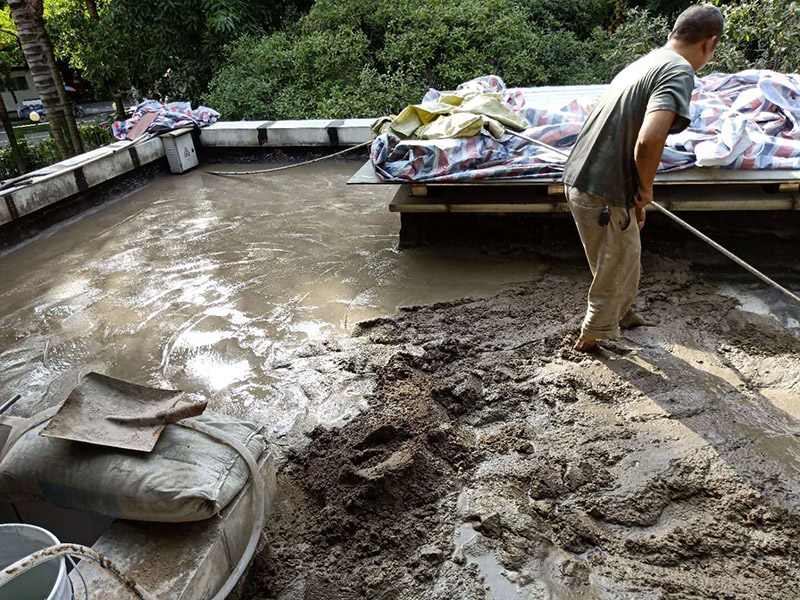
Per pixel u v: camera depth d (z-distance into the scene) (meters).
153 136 7.57
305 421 3.14
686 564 2.27
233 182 7.25
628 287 3.23
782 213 4.40
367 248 5.14
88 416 2.19
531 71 9.13
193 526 2.08
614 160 2.92
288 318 4.16
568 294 4.19
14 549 1.82
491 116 4.68
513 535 2.41
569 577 2.25
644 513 2.48
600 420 2.99
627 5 11.16
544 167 4.38
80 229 6.06
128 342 4.01
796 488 2.51
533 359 3.51
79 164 6.45
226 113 9.21
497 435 2.95
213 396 3.42
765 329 3.61
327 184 6.88
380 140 4.64
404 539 2.44
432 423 2.99
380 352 3.67
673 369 3.31
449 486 2.69
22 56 16.56
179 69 10.71
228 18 9.93
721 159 4.12
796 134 4.37
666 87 2.69
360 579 2.30
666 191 4.47
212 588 2.04
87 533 2.47
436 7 9.31
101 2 11.88
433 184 4.55
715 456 2.70
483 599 2.19
